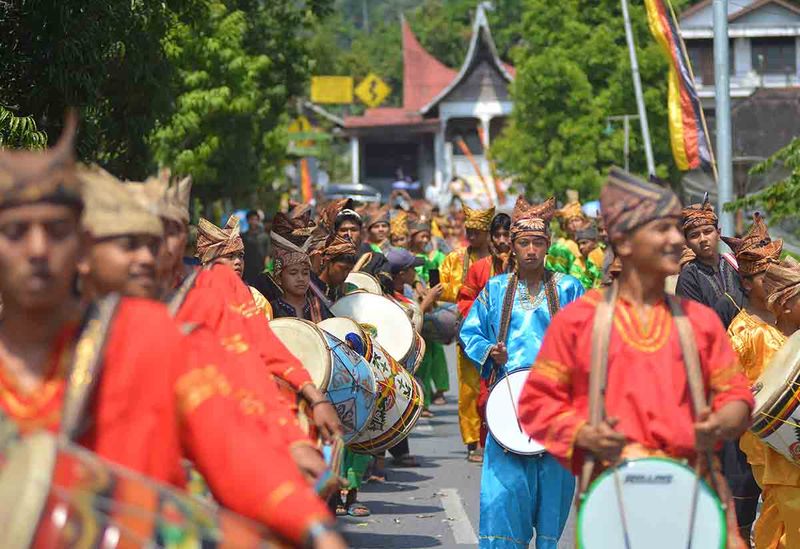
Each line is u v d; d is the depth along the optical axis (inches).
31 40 1214.9
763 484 724.0
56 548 301.3
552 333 486.9
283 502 332.2
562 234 1978.3
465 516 1011.9
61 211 313.7
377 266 1332.4
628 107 4490.7
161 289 505.4
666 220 473.1
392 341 1065.5
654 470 458.0
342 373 798.5
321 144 7667.3
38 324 322.0
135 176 1556.3
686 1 5408.5
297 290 879.7
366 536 940.6
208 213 3447.3
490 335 817.5
